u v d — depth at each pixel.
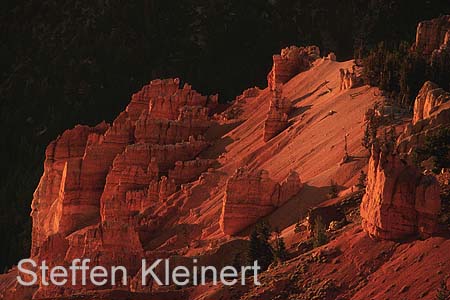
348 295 123.38
